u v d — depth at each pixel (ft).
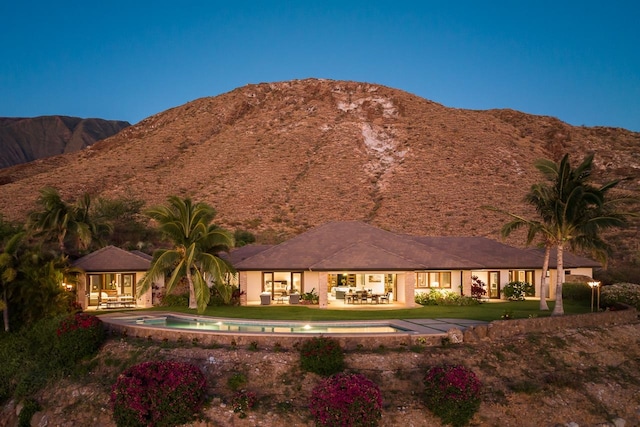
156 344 73.67
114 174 304.30
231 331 75.97
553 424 62.75
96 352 75.56
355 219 244.42
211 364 66.90
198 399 59.67
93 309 105.91
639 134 364.99
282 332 75.20
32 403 69.26
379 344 70.49
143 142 368.48
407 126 363.97
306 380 64.28
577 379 70.23
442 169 294.25
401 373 65.82
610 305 106.73
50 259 96.73
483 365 69.41
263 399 61.82
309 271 116.06
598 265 131.13
